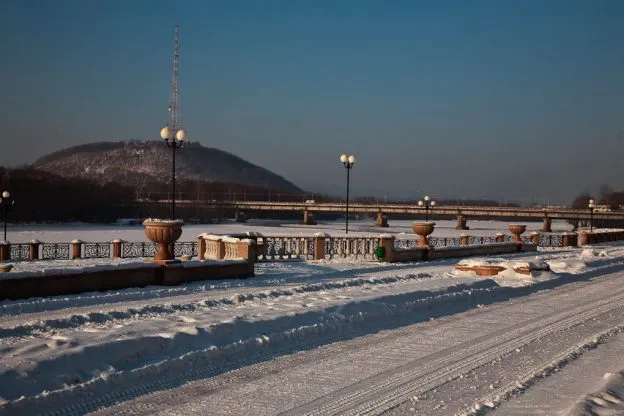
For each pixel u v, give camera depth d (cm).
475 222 16988
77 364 798
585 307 1557
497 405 725
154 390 763
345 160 4212
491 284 1917
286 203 12938
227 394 757
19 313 1285
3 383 707
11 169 12306
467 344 1073
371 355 976
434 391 783
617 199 12781
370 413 694
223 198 15850
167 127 2300
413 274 2166
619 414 674
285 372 862
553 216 10181
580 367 923
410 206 11350
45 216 11006
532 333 1187
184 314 1205
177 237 1853
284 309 1259
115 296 1530
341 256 2838
